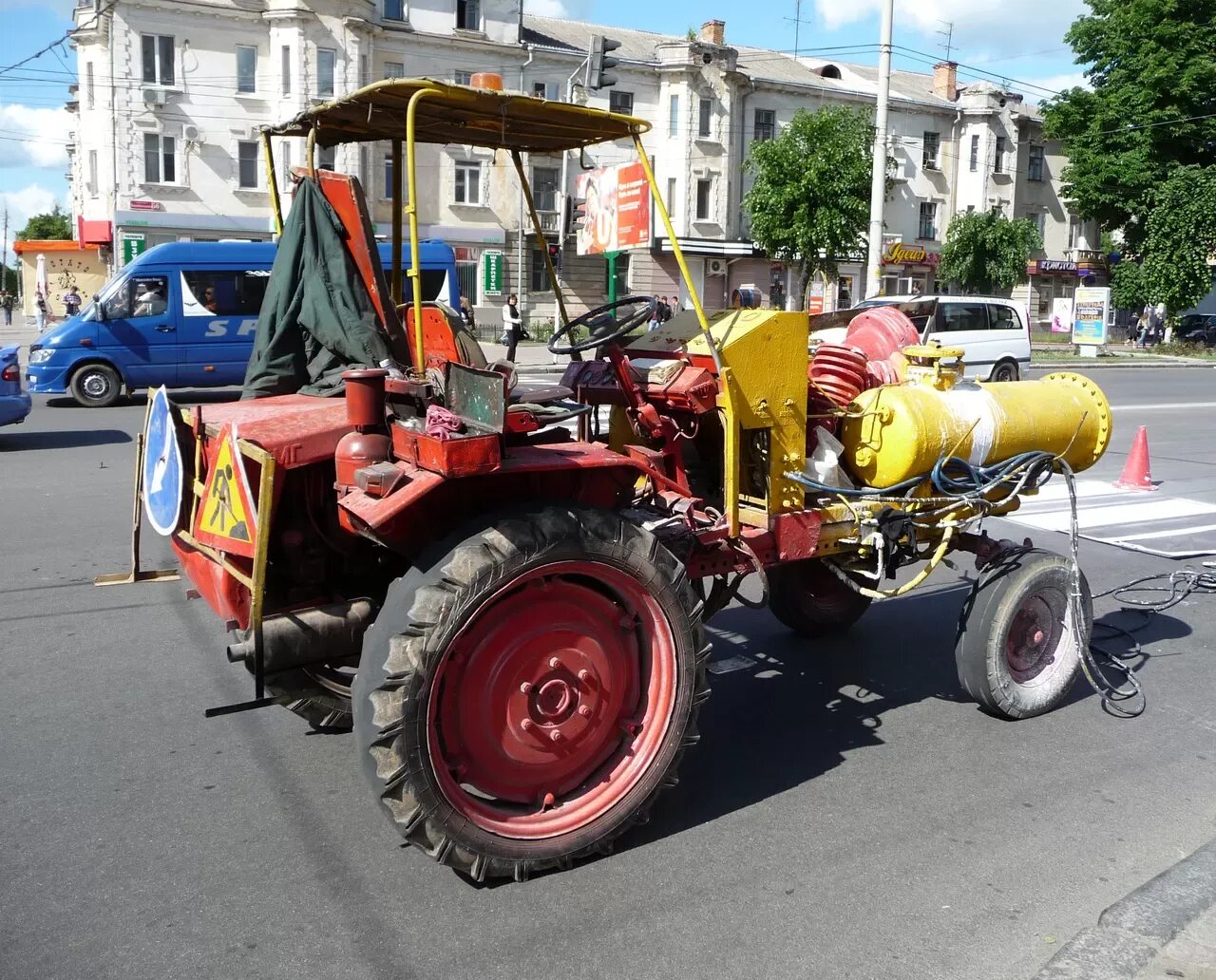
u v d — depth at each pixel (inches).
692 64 1515.7
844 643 232.5
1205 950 120.9
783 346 160.7
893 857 142.1
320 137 184.9
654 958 118.8
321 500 143.6
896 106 1733.5
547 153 189.6
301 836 144.9
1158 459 502.6
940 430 175.5
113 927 123.0
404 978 114.7
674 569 136.3
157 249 649.6
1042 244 1975.9
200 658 213.3
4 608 242.7
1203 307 1989.4
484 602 123.5
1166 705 199.5
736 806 156.2
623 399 174.7
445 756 128.3
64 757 168.2
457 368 127.5
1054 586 189.2
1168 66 1499.8
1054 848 145.2
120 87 1243.8
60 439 495.5
